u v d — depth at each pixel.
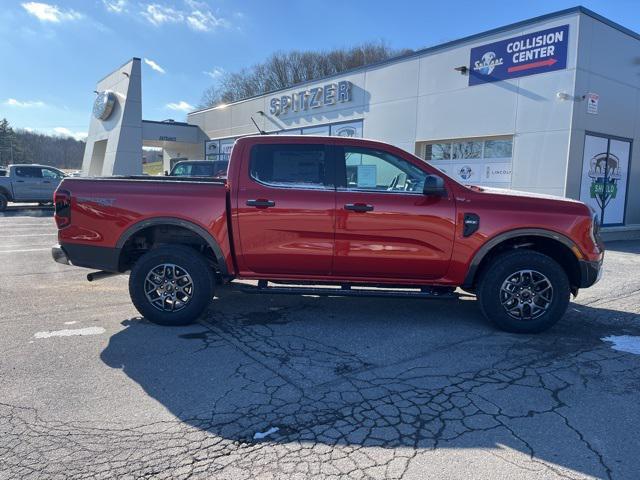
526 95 13.59
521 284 5.00
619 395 3.66
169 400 3.51
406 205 4.93
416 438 3.03
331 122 20.73
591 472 2.70
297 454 2.85
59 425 3.14
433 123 16.20
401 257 4.98
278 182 5.06
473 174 15.34
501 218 4.91
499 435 3.07
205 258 5.20
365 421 3.24
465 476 2.65
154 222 5.05
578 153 13.02
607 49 13.31
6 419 3.20
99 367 4.07
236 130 28.06
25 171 21.39
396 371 4.07
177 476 2.62
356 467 2.72
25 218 18.02
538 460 2.81
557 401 3.55
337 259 5.02
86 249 5.21
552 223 4.91
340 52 60.59
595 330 5.23
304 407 3.43
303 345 4.67
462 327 5.27
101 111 26.78
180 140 31.78
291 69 62.12
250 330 5.10
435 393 3.66
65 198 5.21
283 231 5.00
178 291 5.15
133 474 2.63
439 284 5.12
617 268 9.08
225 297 6.44
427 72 16.30
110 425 3.15
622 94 13.99
